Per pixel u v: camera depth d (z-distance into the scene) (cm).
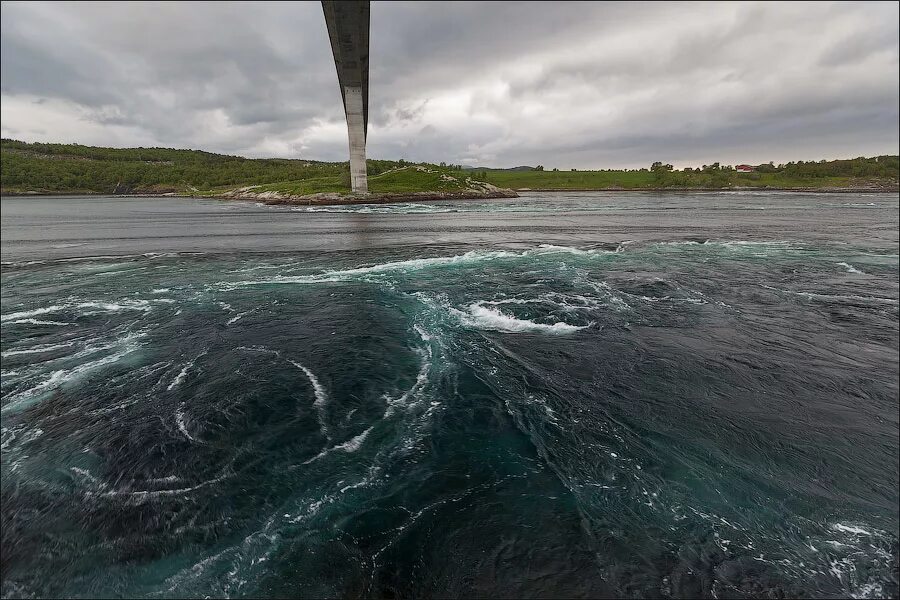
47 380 1026
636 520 611
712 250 2798
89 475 710
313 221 4772
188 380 1030
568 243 3098
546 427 836
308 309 1575
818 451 775
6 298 1703
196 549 576
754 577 525
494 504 642
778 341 1275
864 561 552
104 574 544
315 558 559
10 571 549
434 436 812
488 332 1341
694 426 841
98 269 2256
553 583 517
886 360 1158
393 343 1258
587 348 1209
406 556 559
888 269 2242
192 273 2161
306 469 725
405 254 2661
